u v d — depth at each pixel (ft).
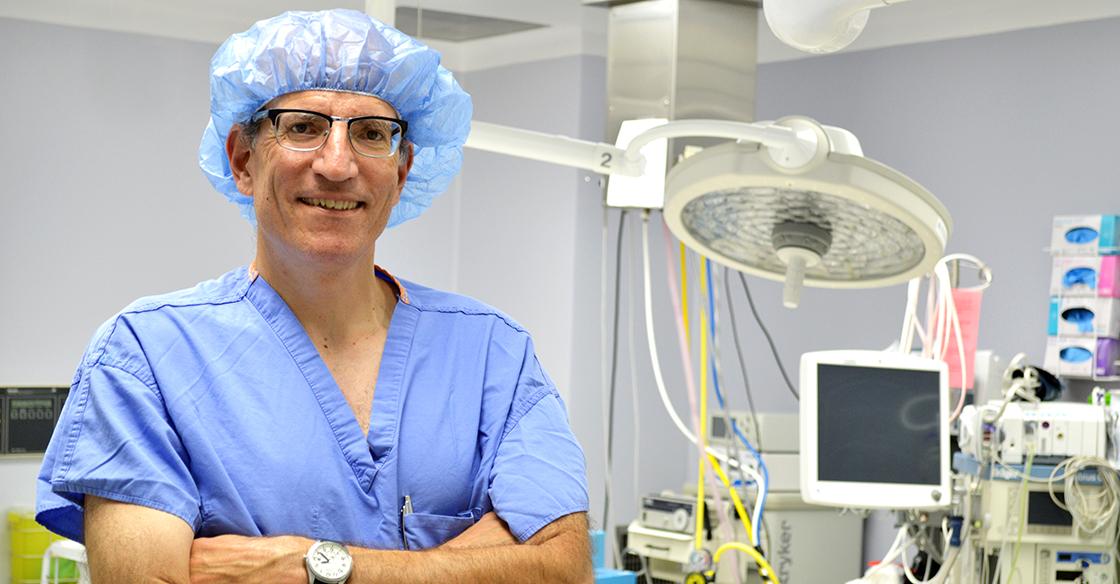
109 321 4.46
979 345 15.40
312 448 4.42
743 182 5.60
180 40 17.76
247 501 4.29
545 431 4.79
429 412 4.65
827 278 6.48
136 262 17.51
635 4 10.87
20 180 16.78
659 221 19.06
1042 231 14.80
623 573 12.35
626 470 18.80
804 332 17.66
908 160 16.30
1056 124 14.69
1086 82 14.40
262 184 4.40
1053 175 14.70
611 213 18.75
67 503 4.30
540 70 18.98
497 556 4.33
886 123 16.58
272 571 4.04
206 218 17.99
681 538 14.34
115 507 4.12
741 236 6.32
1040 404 10.39
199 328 4.47
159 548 4.05
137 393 4.27
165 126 17.69
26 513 16.17
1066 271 13.56
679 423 9.52
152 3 17.31
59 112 17.01
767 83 18.28
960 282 15.52
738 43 10.87
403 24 18.33
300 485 4.36
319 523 4.37
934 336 11.73
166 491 4.14
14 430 16.56
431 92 4.78
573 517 4.59
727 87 10.84
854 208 5.65
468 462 4.67
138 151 17.51
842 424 10.64
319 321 4.62
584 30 18.28
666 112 10.71
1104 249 13.29
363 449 4.49
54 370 16.98
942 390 10.76
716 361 10.96
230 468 4.30
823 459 10.57
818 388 10.68
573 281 18.49
